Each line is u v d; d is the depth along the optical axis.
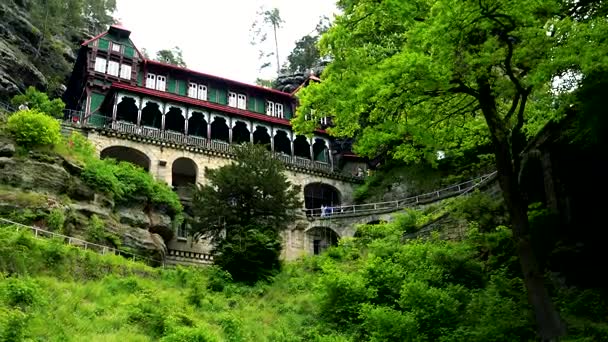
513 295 15.40
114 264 22.56
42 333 13.97
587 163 16.42
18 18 50.78
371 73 15.55
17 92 44.44
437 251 18.50
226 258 26.20
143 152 41.34
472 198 20.33
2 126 28.72
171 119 47.44
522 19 12.81
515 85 14.34
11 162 27.11
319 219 41.25
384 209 40.94
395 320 14.34
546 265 16.41
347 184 49.34
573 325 13.12
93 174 30.66
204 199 29.47
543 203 18.25
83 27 64.50
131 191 32.75
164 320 16.72
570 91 13.95
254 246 26.66
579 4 14.05
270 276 26.16
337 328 16.94
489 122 15.23
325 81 16.34
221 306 20.91
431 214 27.12
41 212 25.44
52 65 54.53
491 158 27.94
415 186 43.97
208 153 43.72
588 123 14.27
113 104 43.66
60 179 28.22
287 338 16.89
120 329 15.76
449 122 17.52
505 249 18.05
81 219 27.89
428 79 14.60
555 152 17.28
